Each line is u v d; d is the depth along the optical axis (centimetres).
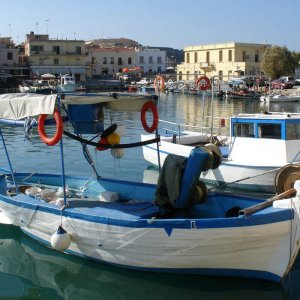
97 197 1030
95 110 939
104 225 788
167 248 751
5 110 827
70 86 5769
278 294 737
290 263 743
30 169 1683
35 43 8112
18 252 901
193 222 725
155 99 920
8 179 1148
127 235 770
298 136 1327
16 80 7556
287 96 5384
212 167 902
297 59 7725
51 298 741
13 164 1772
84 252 842
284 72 7425
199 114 3956
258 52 8256
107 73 9819
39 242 931
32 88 5944
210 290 752
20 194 978
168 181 834
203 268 760
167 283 779
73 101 846
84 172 1633
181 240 737
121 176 1587
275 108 4672
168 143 1592
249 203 860
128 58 9912
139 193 998
